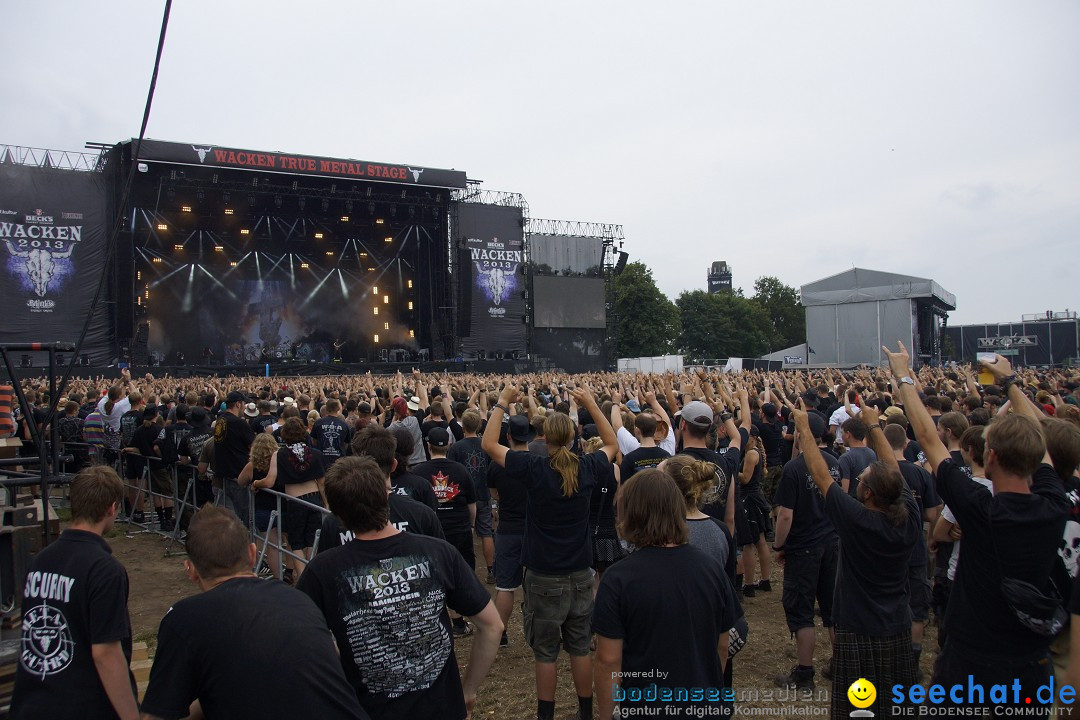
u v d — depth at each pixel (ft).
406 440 18.65
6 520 12.50
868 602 12.78
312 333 141.59
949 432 19.22
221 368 117.80
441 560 10.32
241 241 131.13
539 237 151.23
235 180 113.80
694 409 18.71
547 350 148.05
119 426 40.70
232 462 27.78
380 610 9.71
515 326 139.74
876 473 12.82
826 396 38.81
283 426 23.84
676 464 12.82
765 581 26.32
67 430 38.34
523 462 15.92
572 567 15.98
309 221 132.67
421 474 21.01
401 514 12.98
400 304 149.59
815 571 18.08
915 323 164.14
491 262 137.49
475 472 25.49
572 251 154.30
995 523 10.44
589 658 16.31
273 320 138.31
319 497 24.20
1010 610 10.43
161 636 8.25
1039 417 15.17
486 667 10.66
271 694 7.93
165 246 125.90
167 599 26.37
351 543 10.12
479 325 136.87
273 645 8.13
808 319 178.81
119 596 10.32
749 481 25.71
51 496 42.16
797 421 13.62
